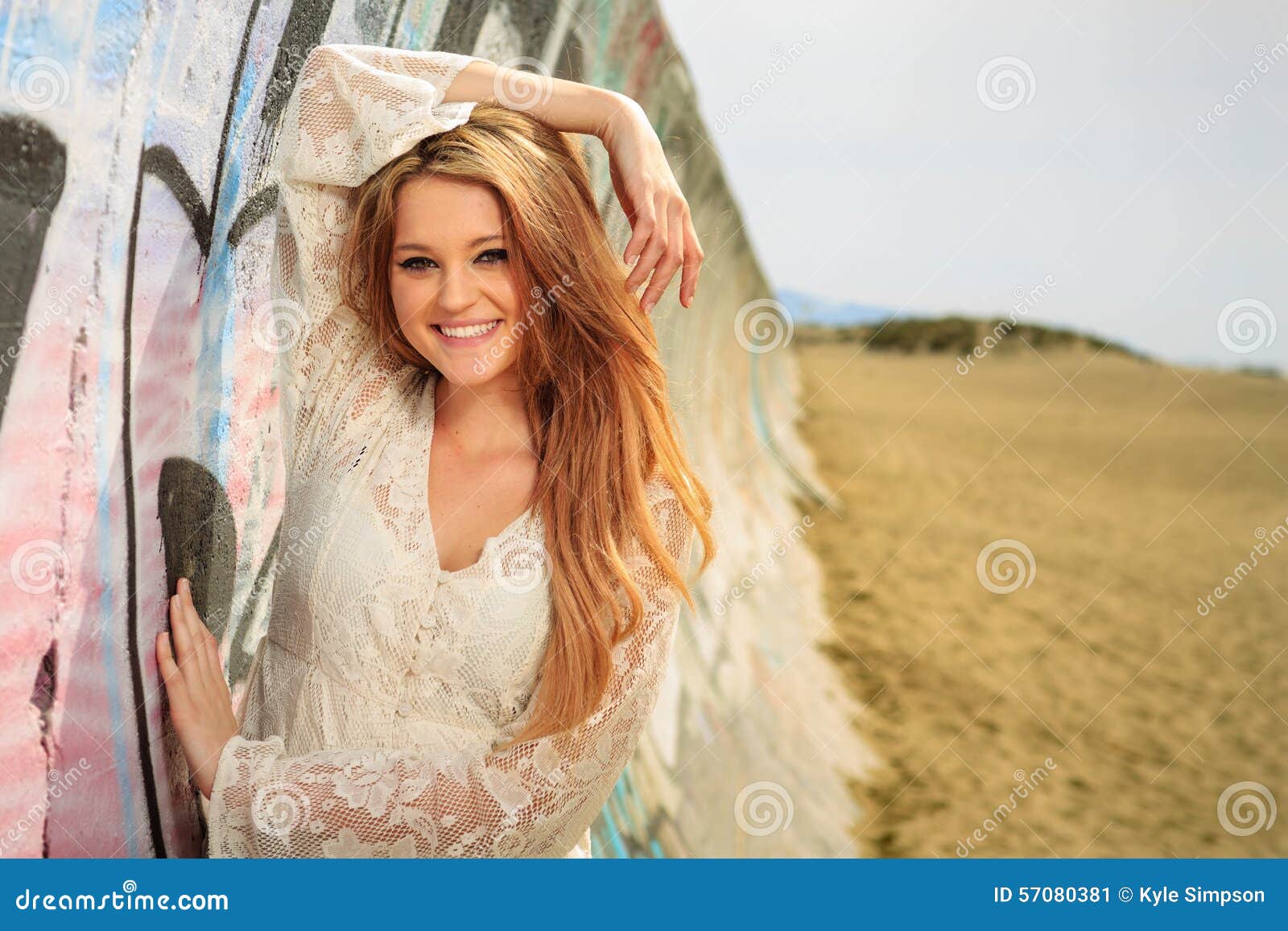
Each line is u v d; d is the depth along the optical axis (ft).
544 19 11.72
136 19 3.84
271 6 5.35
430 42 8.37
